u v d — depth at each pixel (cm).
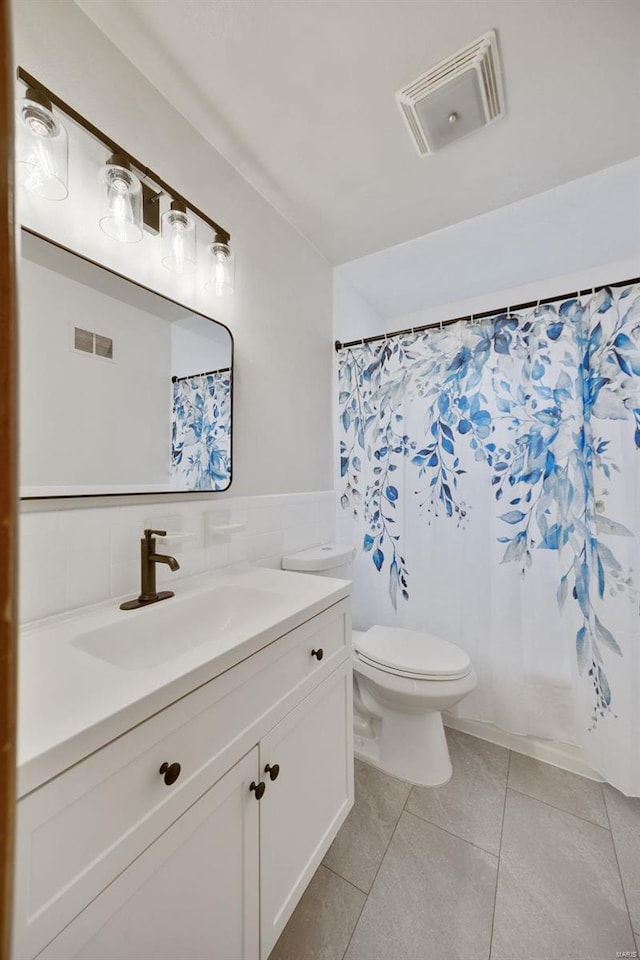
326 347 202
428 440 173
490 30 101
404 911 98
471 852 114
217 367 130
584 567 142
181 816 59
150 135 109
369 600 189
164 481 111
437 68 109
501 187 154
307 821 94
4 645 20
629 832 121
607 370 134
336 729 108
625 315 132
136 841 52
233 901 70
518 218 171
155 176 104
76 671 60
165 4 93
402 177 149
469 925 95
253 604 106
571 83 114
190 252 112
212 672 64
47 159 78
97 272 94
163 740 56
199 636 98
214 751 65
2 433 21
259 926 76
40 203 83
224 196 136
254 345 150
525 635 153
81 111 92
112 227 96
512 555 154
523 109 122
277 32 100
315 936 93
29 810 40
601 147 136
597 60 108
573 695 145
